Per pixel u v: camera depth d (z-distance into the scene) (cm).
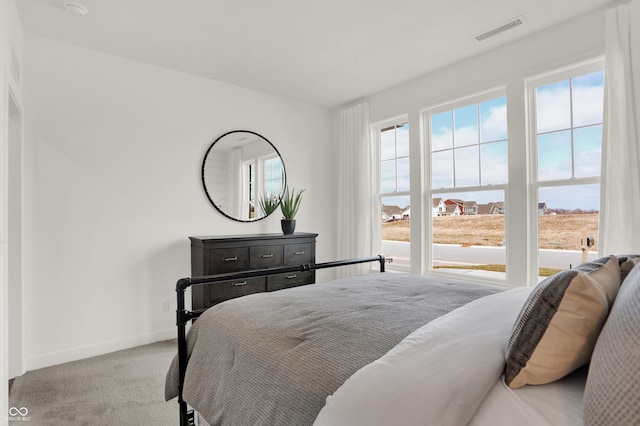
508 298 127
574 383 83
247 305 156
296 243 359
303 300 162
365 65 324
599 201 238
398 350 92
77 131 281
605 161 230
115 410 201
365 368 88
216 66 325
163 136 325
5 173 176
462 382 77
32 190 261
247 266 325
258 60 312
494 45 287
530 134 279
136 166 309
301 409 98
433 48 291
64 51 277
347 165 420
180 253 332
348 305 153
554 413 73
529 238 277
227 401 123
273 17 245
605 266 95
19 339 246
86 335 282
